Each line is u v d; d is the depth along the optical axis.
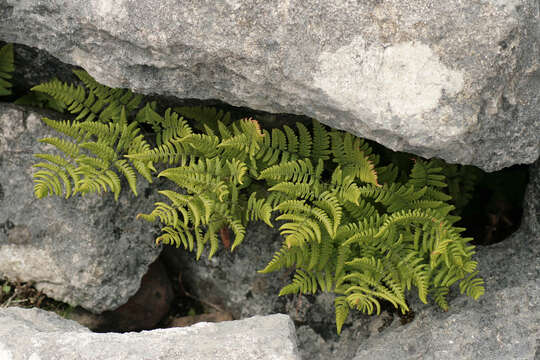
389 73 1.48
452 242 1.54
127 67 1.56
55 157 1.58
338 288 1.60
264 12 1.50
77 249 1.63
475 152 1.51
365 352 1.58
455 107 1.47
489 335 1.54
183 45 1.52
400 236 1.58
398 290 1.57
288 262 1.59
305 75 1.50
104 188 1.58
